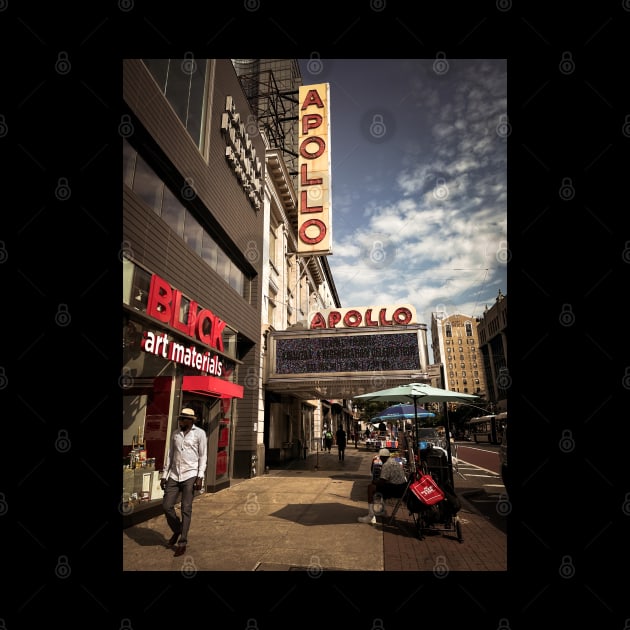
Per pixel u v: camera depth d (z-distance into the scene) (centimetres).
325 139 1565
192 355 809
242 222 1156
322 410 2852
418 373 1208
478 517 651
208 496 851
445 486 557
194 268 848
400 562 426
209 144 920
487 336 5353
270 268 1556
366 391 1565
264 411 1373
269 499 805
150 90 658
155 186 721
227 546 485
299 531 555
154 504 660
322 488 947
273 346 1313
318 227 1490
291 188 1719
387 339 1255
